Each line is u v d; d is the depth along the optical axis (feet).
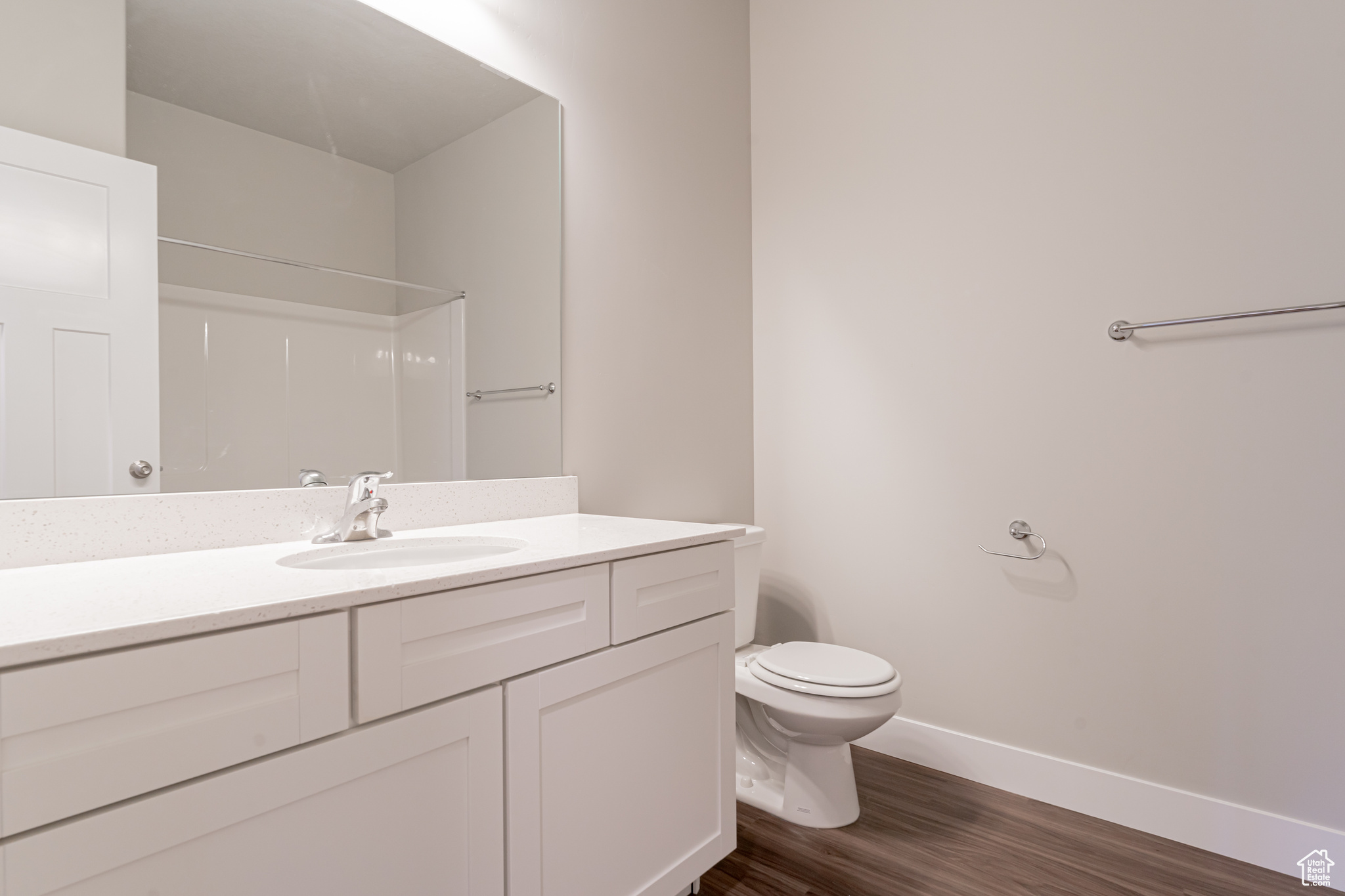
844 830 5.49
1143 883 4.77
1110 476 5.69
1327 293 4.79
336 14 4.44
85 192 3.41
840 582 7.34
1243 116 5.10
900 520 6.90
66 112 3.35
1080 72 5.82
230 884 2.28
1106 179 5.69
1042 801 5.97
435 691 2.85
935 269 6.66
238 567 3.17
